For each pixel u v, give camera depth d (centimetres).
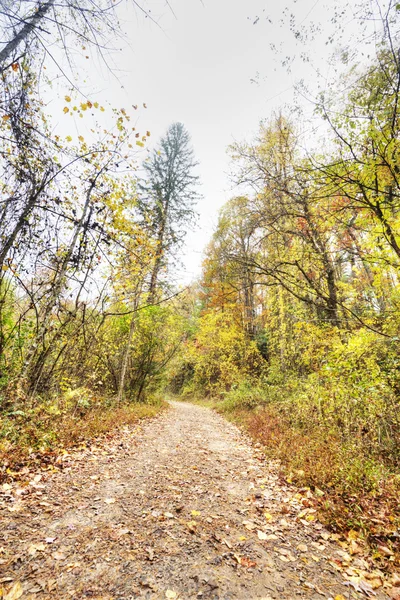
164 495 414
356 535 337
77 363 890
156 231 1173
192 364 2608
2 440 484
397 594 254
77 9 281
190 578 252
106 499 381
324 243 664
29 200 602
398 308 599
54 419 657
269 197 616
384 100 384
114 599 221
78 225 693
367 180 403
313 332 919
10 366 661
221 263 681
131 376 1312
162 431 869
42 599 214
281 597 241
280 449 650
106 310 880
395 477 434
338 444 575
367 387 594
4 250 584
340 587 260
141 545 292
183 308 1573
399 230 456
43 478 416
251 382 1675
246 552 299
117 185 720
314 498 433
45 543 277
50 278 732
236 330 2070
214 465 582
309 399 871
